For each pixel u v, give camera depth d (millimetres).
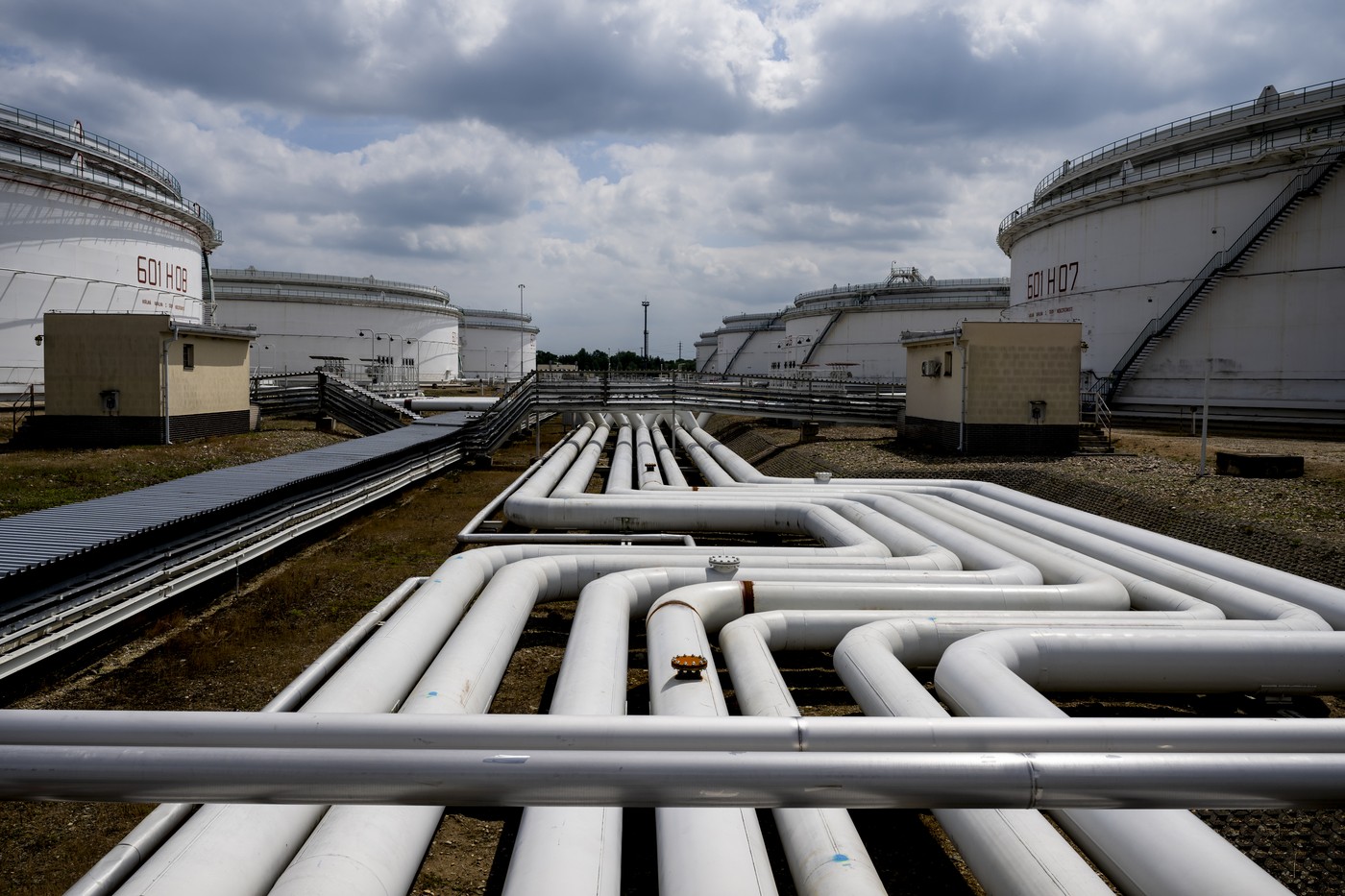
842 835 5938
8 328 38812
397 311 85625
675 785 4129
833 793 4145
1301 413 33969
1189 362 37344
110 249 43250
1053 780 4141
